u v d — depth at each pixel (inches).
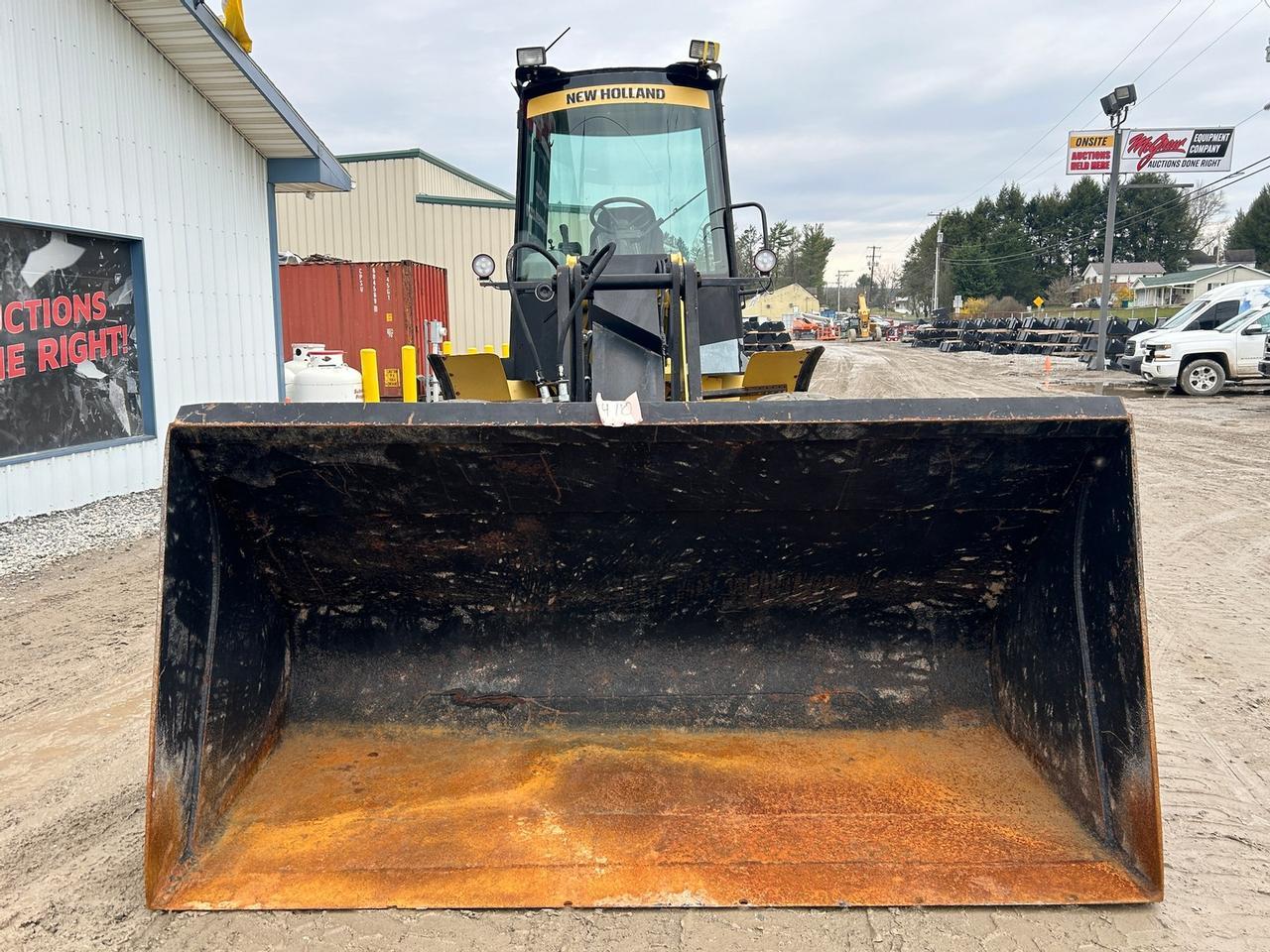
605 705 131.6
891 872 103.7
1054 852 106.8
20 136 293.7
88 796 131.9
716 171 223.6
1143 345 808.9
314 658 133.5
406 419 103.7
